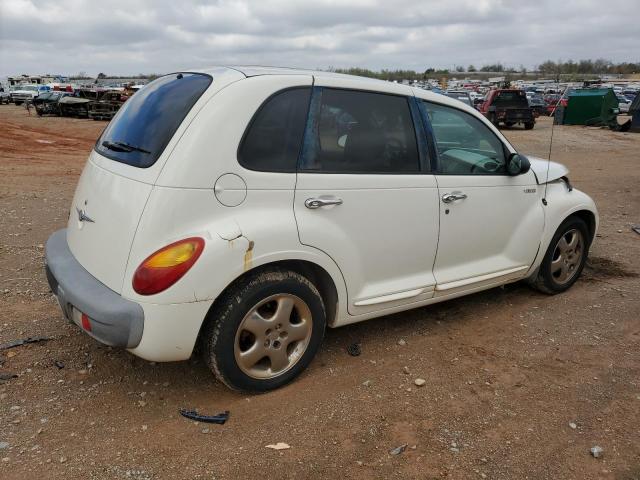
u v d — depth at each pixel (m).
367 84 3.56
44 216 7.41
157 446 2.82
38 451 2.74
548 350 3.98
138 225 2.83
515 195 4.37
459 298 4.91
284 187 3.11
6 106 45.97
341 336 4.09
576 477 2.73
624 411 3.25
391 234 3.60
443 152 3.91
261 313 3.24
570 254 5.02
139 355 2.93
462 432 3.03
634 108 25.67
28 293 4.62
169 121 3.04
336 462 2.76
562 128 27.81
